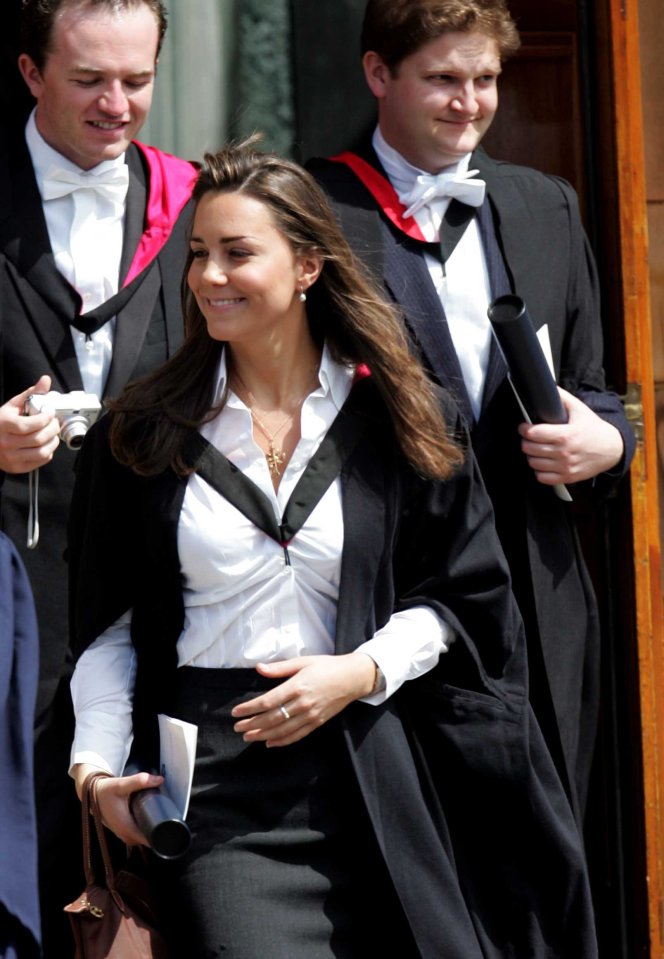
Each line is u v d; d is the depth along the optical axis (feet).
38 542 41.63
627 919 49.57
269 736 34.60
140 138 50.88
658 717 50.29
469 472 37.70
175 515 35.45
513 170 45.39
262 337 36.11
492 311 40.37
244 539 35.40
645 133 53.47
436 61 42.50
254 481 35.86
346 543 35.88
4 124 44.57
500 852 38.19
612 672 49.80
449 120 43.09
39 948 30.81
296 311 36.50
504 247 43.96
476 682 37.91
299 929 34.53
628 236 48.83
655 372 53.88
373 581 36.32
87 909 34.50
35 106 45.65
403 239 43.52
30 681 31.42
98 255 42.80
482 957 36.96
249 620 35.68
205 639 35.73
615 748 49.73
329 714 34.91
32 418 38.32
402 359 36.83
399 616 37.19
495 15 42.63
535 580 42.93
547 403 41.47
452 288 43.50
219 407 36.09
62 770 41.68
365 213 43.73
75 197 42.73
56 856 41.68
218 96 51.26
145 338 42.63
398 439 36.65
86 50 40.75
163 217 43.68
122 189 43.29
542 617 43.06
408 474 37.09
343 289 36.76
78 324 42.11
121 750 36.47
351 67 52.03
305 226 35.91
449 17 42.06
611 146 49.24
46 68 41.39
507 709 37.93
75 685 37.27
